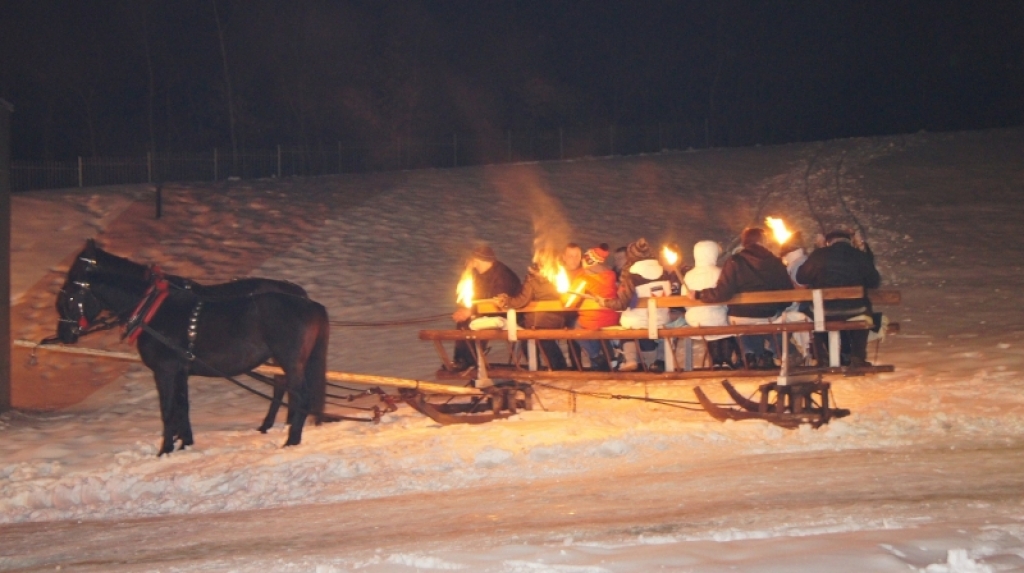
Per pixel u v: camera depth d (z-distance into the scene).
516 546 6.28
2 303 14.72
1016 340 14.60
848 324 10.14
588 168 36.59
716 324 10.81
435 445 10.38
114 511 8.88
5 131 14.98
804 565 5.47
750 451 9.39
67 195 29.42
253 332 11.48
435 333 11.52
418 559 6.02
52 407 15.47
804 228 26.89
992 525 6.23
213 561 6.63
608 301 11.20
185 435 11.44
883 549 5.68
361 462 9.78
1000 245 23.33
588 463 9.39
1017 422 9.73
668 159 38.09
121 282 11.41
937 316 17.41
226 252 25.12
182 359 11.38
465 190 32.56
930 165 32.97
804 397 10.38
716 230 27.59
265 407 14.91
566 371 11.30
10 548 7.55
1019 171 30.98
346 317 20.47
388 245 26.08
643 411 12.02
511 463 9.59
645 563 5.67
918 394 11.41
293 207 29.48
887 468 8.16
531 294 11.38
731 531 6.36
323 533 7.33
